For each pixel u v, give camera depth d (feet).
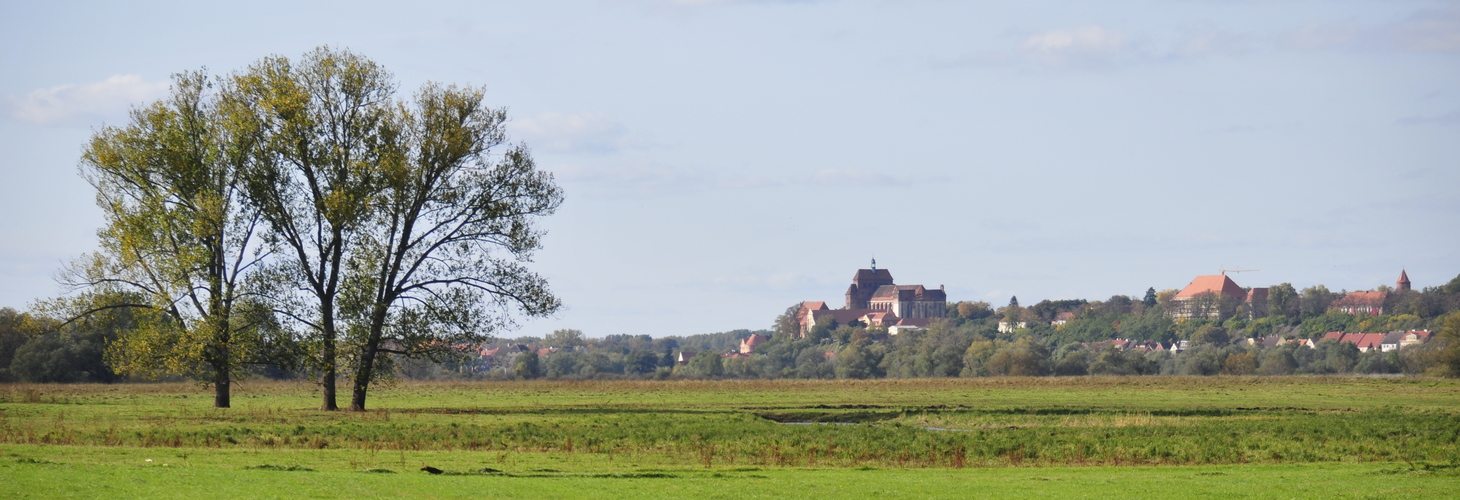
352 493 179.93
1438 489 203.21
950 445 294.05
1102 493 196.65
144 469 198.08
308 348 396.98
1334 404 496.64
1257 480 217.36
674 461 255.50
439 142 405.80
